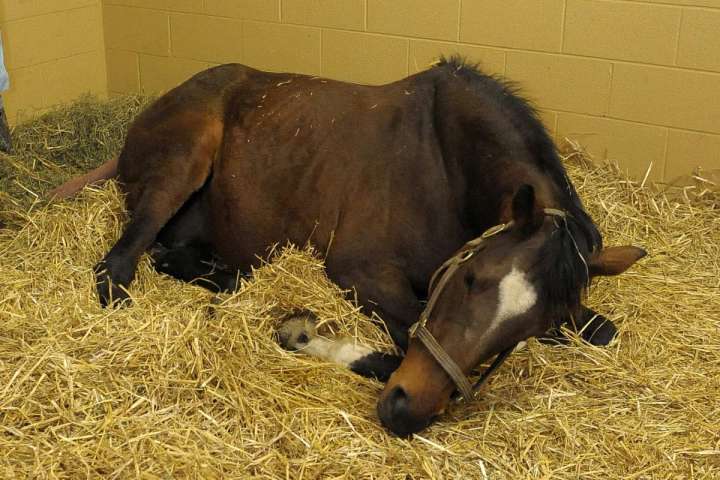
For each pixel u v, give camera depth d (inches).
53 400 89.6
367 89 113.7
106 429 86.7
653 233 131.8
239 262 118.0
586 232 86.7
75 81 180.9
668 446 89.7
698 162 139.4
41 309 104.3
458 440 89.0
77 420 87.9
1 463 82.9
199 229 122.6
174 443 86.1
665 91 138.3
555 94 146.6
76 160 151.6
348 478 83.7
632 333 107.3
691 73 135.7
